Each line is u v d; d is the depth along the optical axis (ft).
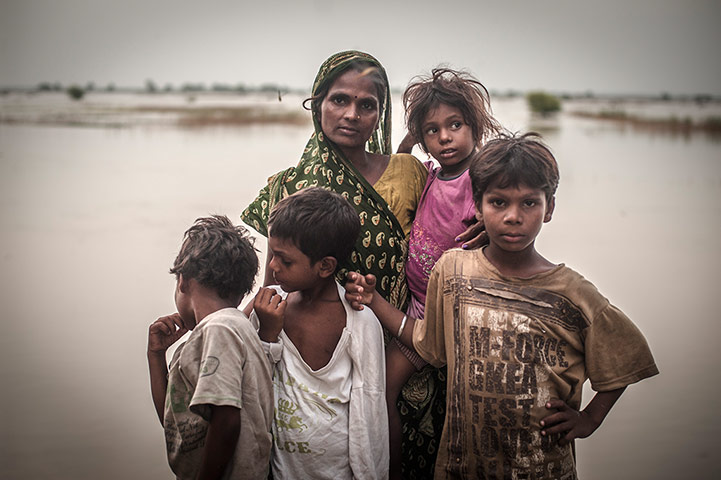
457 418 6.45
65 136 55.26
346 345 6.47
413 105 7.53
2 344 14.85
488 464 6.32
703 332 15.88
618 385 6.17
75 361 14.10
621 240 24.47
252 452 6.01
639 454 11.12
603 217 28.63
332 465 6.36
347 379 6.48
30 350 14.56
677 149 53.36
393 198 7.55
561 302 6.17
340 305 6.63
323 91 7.39
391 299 7.43
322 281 6.58
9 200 30.14
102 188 32.78
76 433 11.44
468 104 7.29
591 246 23.68
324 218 6.15
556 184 6.25
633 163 45.55
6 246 22.99
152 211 27.68
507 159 5.99
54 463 10.43
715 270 20.79
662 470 10.62
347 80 7.20
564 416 6.18
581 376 6.31
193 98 119.44
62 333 15.57
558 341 6.20
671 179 39.01
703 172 41.42
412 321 6.91
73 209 28.40
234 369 5.82
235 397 5.77
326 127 7.34
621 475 10.44
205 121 73.26
